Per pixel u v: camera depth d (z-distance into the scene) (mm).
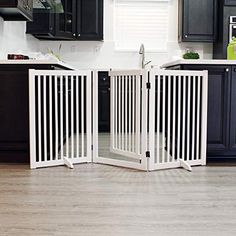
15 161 3811
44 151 3609
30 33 5703
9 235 1938
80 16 6418
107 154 4238
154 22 6715
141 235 1939
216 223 2113
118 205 2432
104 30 6707
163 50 6707
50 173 3352
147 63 6512
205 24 6289
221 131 3744
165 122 3646
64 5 6191
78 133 3789
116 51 6723
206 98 3648
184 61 3629
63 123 3904
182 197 2609
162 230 2008
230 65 3684
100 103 6328
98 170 3484
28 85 3656
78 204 2451
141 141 3488
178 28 6605
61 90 3658
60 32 6160
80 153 4055
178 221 2143
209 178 3178
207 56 6613
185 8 6258
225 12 6039
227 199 2564
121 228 2035
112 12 6691
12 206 2410
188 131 3627
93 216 2223
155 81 3475
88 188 2848
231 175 3289
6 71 3715
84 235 1938
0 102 3736
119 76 3781
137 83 3494
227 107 3721
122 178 3176
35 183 2996
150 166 3453
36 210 2332
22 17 4406
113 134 3973
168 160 3557
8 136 3771
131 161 3691
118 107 3863
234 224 2098
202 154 3697
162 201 2518
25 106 3732
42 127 3680
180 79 3549
